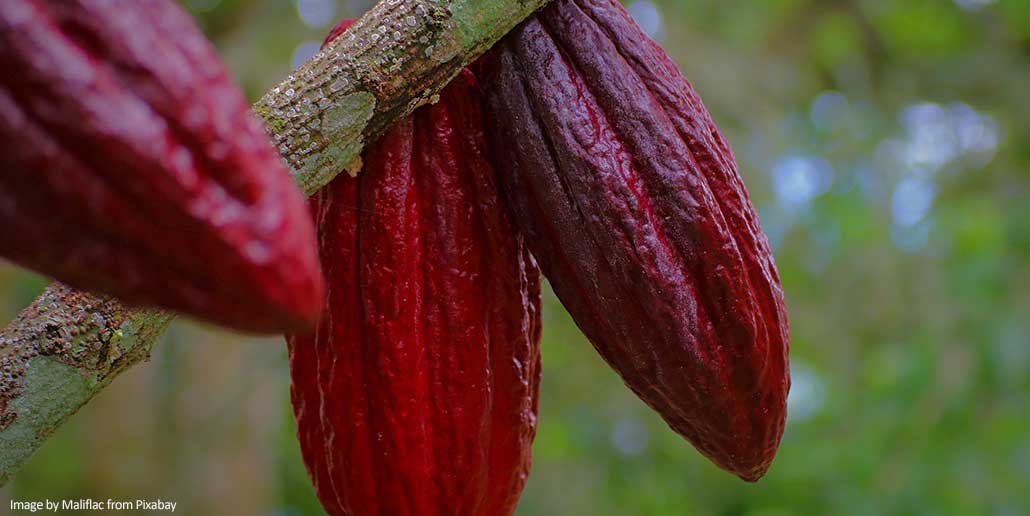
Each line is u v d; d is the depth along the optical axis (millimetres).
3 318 1625
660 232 714
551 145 718
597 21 729
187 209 563
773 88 2107
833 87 2438
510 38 729
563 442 2004
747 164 1986
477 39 697
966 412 1771
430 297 738
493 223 743
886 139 2207
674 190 713
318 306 574
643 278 708
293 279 570
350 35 688
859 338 2193
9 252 567
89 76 562
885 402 1913
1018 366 1730
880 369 2006
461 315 739
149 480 1595
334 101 683
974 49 2281
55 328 667
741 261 720
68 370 669
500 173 735
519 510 2217
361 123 689
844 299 2154
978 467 1737
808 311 2195
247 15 1731
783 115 2127
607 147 714
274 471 1870
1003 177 2148
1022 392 1747
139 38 567
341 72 684
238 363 1662
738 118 2004
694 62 1983
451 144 739
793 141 2152
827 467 2158
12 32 559
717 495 2562
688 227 712
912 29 2283
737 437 734
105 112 561
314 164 683
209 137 568
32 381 667
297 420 773
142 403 1628
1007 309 1785
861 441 2016
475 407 744
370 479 745
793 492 2340
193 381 1637
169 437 1624
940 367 1794
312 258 576
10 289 1648
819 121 2250
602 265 712
